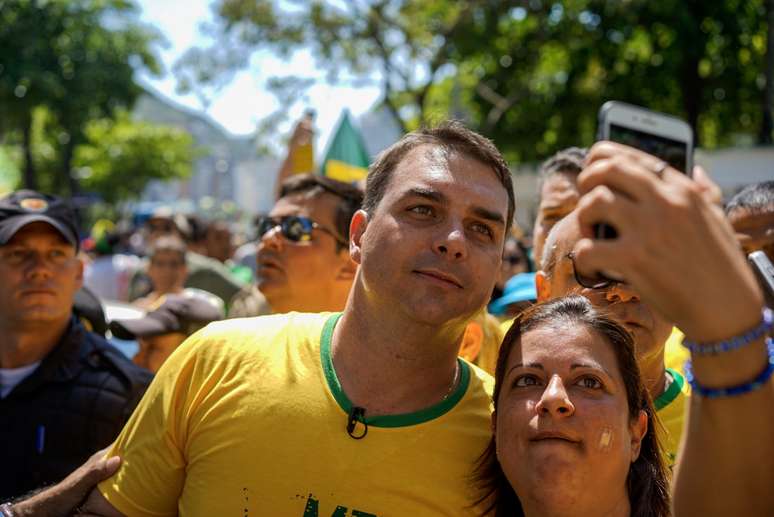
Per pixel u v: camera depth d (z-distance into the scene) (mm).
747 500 1162
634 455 1859
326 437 1906
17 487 2869
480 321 2766
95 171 41062
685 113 18578
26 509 2201
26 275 3000
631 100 19062
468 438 1952
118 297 8750
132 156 41344
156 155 42031
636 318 2162
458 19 18047
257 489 1883
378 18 18094
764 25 17906
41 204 3117
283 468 1888
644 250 1038
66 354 3016
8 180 38500
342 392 1951
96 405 2945
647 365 2303
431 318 1862
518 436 1773
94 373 3012
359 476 1871
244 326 2127
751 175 12555
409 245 1889
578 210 1087
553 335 1821
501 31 19141
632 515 1863
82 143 34656
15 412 2920
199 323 3818
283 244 3357
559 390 1729
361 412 1918
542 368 1793
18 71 28531
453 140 1985
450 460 1917
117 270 8758
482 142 2004
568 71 19359
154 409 2090
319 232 3344
